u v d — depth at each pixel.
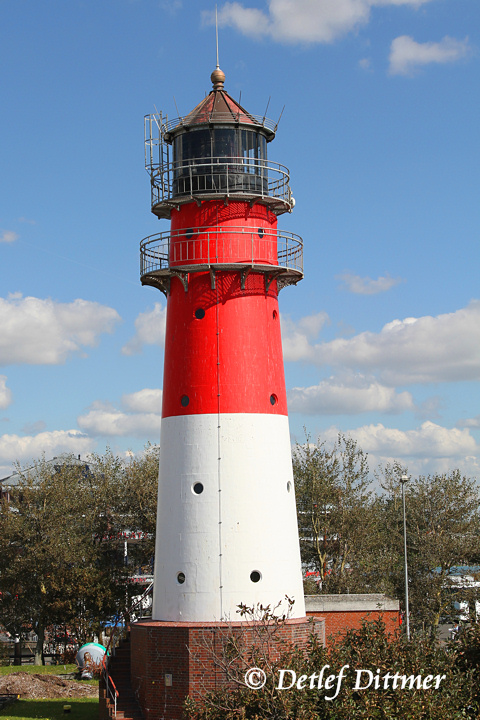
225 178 35.56
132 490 67.38
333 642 30.08
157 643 32.56
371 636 27.95
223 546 33.47
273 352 35.91
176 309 35.97
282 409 35.94
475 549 60.94
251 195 35.44
